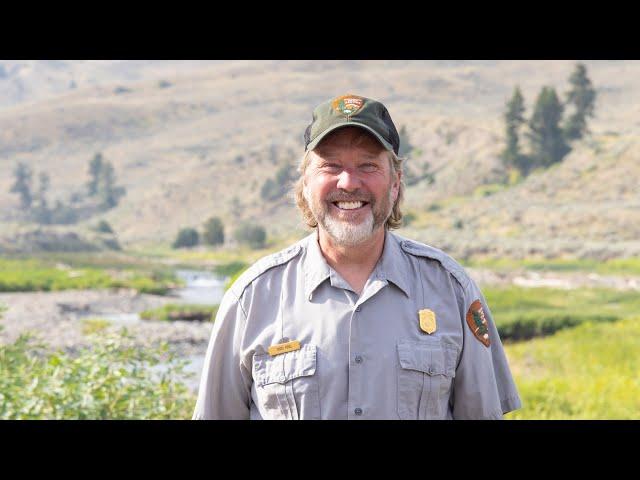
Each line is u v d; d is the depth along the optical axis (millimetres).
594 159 150500
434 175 174375
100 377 7656
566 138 164875
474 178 164500
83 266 108125
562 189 141750
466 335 3355
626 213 118938
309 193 3340
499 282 71188
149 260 134625
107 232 188250
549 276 77000
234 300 3396
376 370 3223
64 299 60562
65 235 142750
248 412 3492
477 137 195500
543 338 35500
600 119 195375
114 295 65875
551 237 114938
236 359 3393
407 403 3230
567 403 16734
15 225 139875
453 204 147250
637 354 29000
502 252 102250
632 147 151625
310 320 3289
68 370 7555
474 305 3400
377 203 3270
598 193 135750
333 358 3236
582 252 98375
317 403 3236
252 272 3420
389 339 3246
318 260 3338
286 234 163250
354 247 3281
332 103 3314
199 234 177250
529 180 151500
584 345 30859
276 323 3320
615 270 84375
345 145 3256
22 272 77250
